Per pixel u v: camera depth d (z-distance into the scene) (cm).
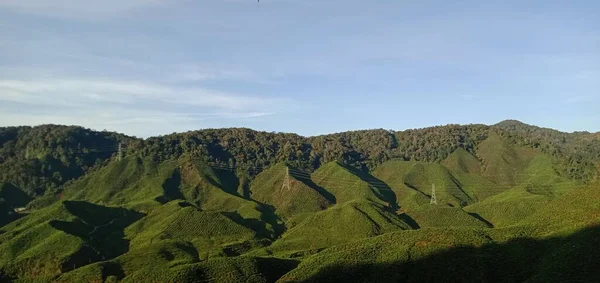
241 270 14838
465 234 13950
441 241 13638
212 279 14550
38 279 18038
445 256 12812
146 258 18550
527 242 12838
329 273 13300
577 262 10875
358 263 13412
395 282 12481
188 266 15162
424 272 12562
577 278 10400
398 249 13750
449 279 12069
